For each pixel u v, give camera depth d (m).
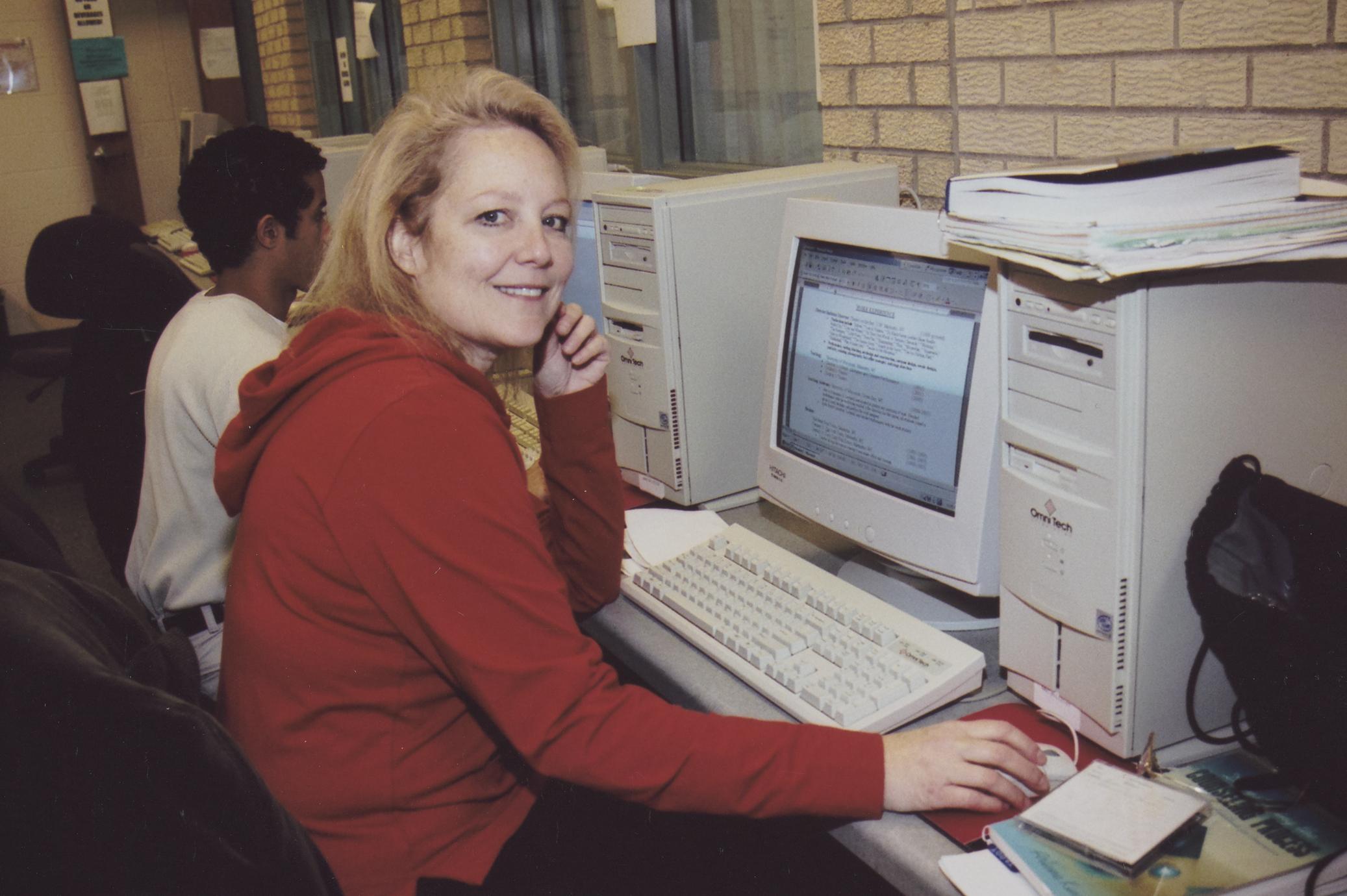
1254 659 0.87
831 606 1.18
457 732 0.98
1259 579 0.87
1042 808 0.85
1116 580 0.89
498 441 0.93
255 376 0.98
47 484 4.28
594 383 1.31
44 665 0.63
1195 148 0.96
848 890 1.47
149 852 0.63
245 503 0.96
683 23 3.00
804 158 2.67
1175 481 0.88
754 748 0.90
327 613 0.91
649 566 1.38
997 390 1.10
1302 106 1.23
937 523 1.19
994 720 0.95
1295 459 0.94
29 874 0.61
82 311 2.20
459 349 1.06
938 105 1.77
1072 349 0.90
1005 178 0.93
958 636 1.19
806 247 1.39
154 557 1.65
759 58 2.74
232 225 1.78
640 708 0.91
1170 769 0.92
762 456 1.49
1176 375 0.86
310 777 0.95
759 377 1.63
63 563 1.22
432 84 1.05
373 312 1.02
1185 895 0.76
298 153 1.83
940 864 0.83
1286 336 0.90
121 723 0.62
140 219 6.65
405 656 0.93
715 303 1.57
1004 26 1.60
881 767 0.89
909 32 1.79
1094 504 0.90
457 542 0.87
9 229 6.30
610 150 3.58
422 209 1.02
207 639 1.67
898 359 1.24
